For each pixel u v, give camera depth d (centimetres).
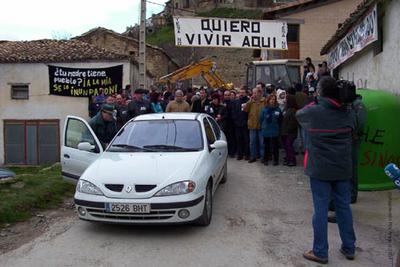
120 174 588
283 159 1213
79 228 628
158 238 579
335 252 536
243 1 5894
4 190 821
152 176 579
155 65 3506
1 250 549
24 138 2420
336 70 1628
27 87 2395
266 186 886
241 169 1070
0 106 2409
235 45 1336
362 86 1173
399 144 799
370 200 761
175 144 685
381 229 620
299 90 1142
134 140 700
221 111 1227
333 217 648
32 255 530
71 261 508
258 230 614
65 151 773
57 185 863
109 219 572
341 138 494
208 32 1326
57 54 2378
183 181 574
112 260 509
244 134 1197
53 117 2378
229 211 707
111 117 819
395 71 856
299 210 717
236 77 4425
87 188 586
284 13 2467
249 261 505
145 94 1198
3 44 2673
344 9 2448
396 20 849
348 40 1238
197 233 598
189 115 771
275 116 1101
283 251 537
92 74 2311
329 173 493
